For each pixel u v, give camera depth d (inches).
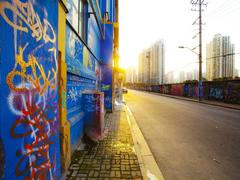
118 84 766.5
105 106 398.6
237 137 217.3
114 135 209.9
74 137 155.4
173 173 128.3
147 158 151.6
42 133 73.6
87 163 133.7
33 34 66.8
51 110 84.1
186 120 327.3
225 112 442.9
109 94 400.2
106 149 163.6
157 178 117.0
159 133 235.8
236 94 626.8
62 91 115.8
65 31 129.3
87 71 224.1
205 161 148.9
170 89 1379.2
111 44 403.5
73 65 156.8
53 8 88.1
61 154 112.5
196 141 201.9
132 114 394.0
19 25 57.4
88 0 226.7
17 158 55.8
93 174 117.6
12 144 53.3
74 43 161.2
